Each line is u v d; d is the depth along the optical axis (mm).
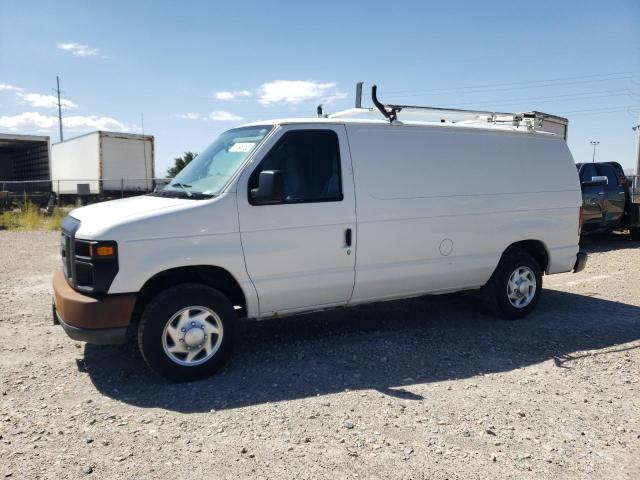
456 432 3785
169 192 5340
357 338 5883
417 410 4125
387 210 5527
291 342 5742
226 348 4805
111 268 4398
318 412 4090
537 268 6652
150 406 4211
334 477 3232
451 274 6004
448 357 5289
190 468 3320
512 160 6406
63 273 5293
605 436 3754
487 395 4410
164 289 4695
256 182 4918
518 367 5039
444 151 5945
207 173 5246
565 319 6680
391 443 3629
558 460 3439
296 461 3402
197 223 4668
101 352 5438
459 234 6004
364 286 5496
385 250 5551
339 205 5266
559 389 4535
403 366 5051
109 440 3662
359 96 6438
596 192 12539
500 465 3373
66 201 30469
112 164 26312
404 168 5668
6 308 7129
